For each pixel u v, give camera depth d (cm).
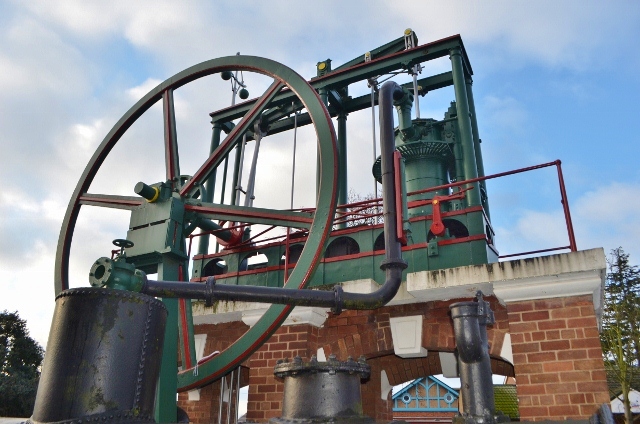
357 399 405
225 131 1252
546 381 614
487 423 404
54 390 340
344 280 816
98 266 481
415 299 743
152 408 370
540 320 642
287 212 792
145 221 839
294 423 385
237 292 493
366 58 1149
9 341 2970
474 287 688
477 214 773
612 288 2014
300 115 1285
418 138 1052
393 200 576
